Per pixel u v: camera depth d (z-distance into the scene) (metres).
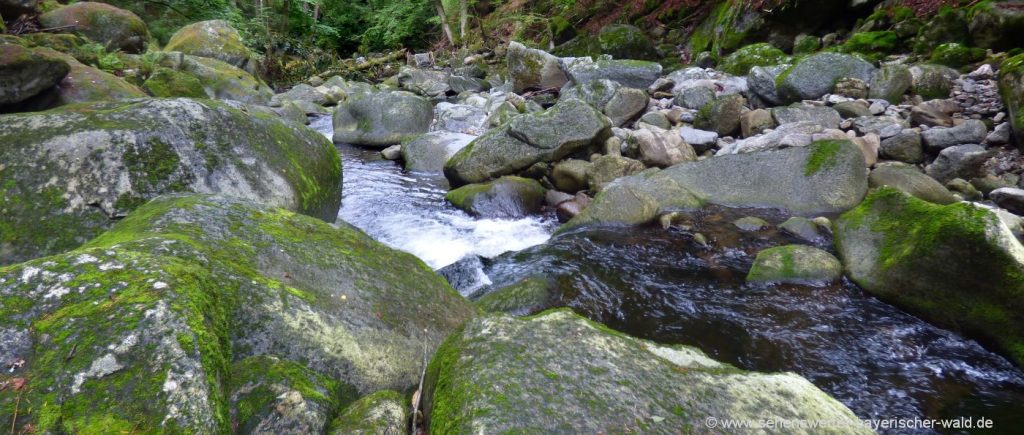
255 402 1.55
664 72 10.70
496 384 1.64
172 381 1.32
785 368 3.00
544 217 5.68
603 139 6.47
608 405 1.62
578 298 3.82
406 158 7.68
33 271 1.53
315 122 10.61
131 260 1.64
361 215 5.77
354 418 1.66
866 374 2.93
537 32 16.39
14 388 1.26
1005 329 2.96
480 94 11.60
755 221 4.94
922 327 3.32
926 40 7.59
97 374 1.30
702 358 2.01
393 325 2.19
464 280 4.16
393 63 17.19
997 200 4.76
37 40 8.27
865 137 5.78
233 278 1.92
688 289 3.93
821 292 3.75
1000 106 5.80
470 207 5.78
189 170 3.21
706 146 6.55
